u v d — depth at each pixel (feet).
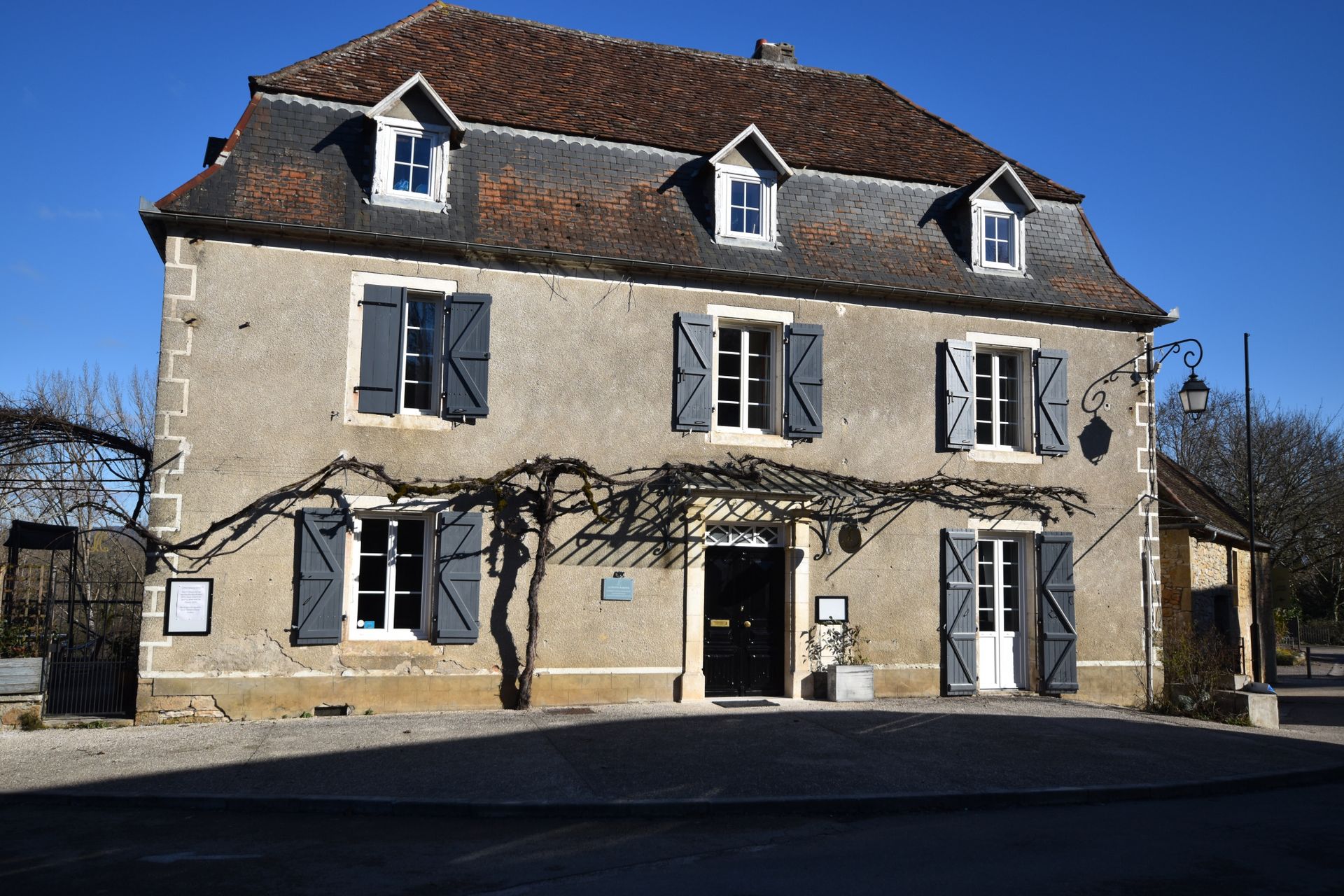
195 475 35.83
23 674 34.27
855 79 57.36
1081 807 26.63
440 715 36.63
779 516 41.93
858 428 43.83
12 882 18.94
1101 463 47.37
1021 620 46.11
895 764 29.71
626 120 45.55
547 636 39.01
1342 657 107.96
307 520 36.35
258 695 35.65
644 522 40.60
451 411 38.45
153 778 26.86
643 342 41.45
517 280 40.09
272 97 39.60
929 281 45.24
